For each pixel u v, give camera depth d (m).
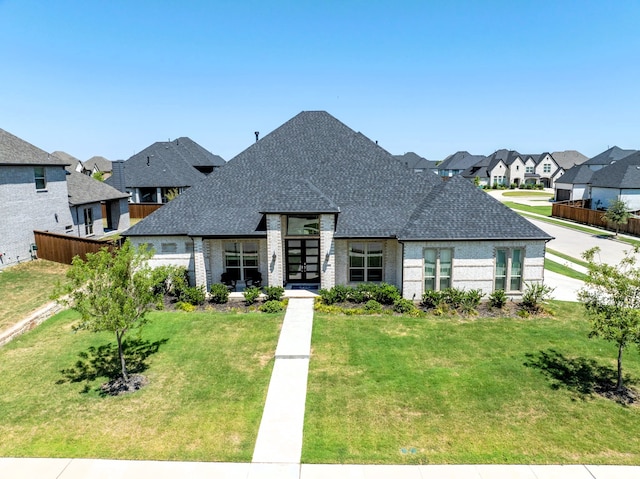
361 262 20.05
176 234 19.97
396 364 12.98
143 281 11.79
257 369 12.78
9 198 23.00
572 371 12.55
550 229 41.34
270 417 10.35
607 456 8.95
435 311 17.16
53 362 13.38
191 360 13.41
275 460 8.86
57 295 11.04
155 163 45.25
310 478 8.34
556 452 9.07
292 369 12.72
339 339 14.77
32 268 22.67
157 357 13.65
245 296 18.30
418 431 9.78
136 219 42.41
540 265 18.31
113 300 11.42
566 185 62.44
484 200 19.28
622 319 10.83
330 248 18.95
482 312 17.30
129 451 9.17
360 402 10.95
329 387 11.69
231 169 22.64
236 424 10.10
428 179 22.67
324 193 21.55
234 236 19.30
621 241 35.00
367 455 8.98
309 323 16.20
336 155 22.89
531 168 100.75
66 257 23.31
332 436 9.62
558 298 19.64
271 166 22.72
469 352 13.76
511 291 18.59
